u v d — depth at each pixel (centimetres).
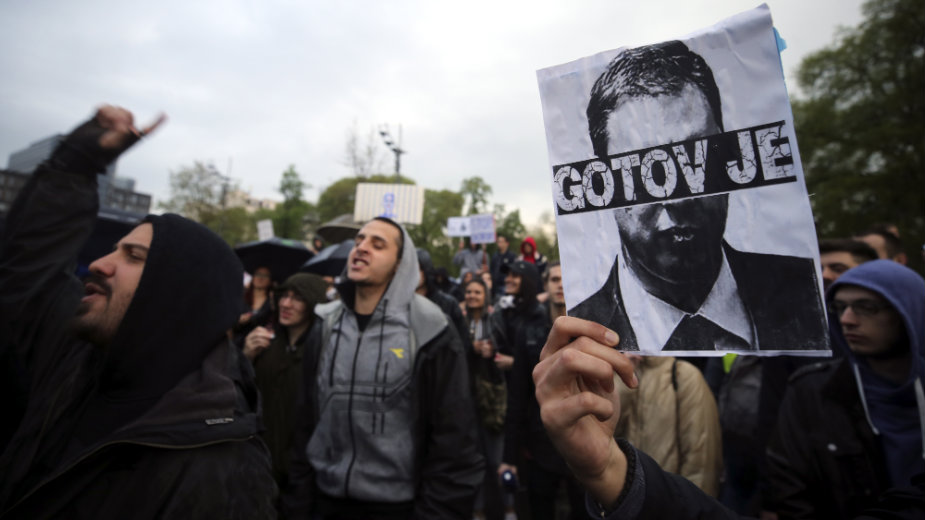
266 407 272
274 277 488
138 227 126
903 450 141
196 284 119
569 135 88
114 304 117
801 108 2344
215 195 2986
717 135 78
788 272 73
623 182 84
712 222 78
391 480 191
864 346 149
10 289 144
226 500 100
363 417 196
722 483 258
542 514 263
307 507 207
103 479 97
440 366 200
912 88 2052
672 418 219
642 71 83
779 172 74
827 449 155
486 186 3925
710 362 296
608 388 79
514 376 278
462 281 635
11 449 112
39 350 146
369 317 216
